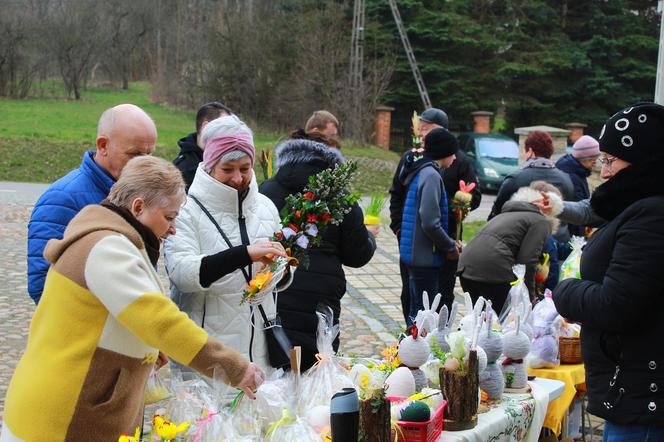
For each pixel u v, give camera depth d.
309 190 3.61
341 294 4.18
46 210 3.30
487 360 3.57
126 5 41.09
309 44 28.00
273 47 28.58
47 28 33.81
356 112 27.36
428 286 6.11
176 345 2.47
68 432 2.46
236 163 3.55
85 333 2.48
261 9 30.58
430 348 3.43
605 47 32.34
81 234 2.49
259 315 3.63
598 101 33.03
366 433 2.70
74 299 2.47
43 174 19.97
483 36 32.22
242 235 3.61
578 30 34.12
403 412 2.93
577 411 4.61
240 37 28.88
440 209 6.07
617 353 2.94
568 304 3.05
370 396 2.74
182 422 2.72
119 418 2.53
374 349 6.84
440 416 3.09
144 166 2.61
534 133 6.60
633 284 2.80
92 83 41.06
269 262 3.38
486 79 32.53
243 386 2.61
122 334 2.52
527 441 3.63
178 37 35.44
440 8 32.84
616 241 2.94
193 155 5.16
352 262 4.27
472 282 5.53
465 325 3.73
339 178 3.61
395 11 30.34
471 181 7.10
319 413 2.93
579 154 7.13
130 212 2.60
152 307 2.44
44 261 3.25
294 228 3.54
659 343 2.84
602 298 2.88
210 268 3.33
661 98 8.59
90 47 34.88
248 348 3.58
